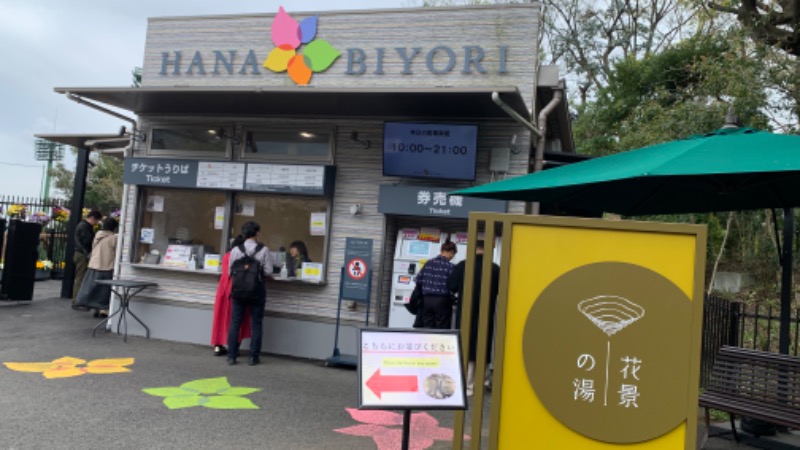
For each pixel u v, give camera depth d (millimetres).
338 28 8320
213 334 8023
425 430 5391
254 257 7500
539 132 7461
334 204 8203
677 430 3416
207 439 4852
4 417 5098
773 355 5109
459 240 7734
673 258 3498
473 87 6402
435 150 7535
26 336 8531
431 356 3490
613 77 18078
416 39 8008
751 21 10609
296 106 7871
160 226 9109
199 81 8883
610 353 3512
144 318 8914
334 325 8070
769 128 10078
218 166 8445
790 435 5859
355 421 5539
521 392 3641
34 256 11281
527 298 3684
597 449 3492
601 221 3602
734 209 6211
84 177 12289
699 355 3406
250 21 8719
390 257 8086
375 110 7785
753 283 13797
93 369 6910
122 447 4574
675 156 3990
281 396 6234
